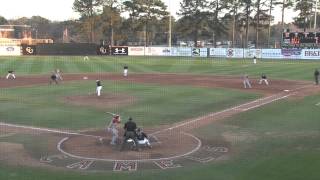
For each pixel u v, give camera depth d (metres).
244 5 118.38
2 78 49.19
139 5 117.56
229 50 89.75
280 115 28.09
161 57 89.25
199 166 17.28
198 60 80.88
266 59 83.81
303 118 27.16
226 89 40.81
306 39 83.12
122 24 122.31
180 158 18.48
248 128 24.30
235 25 129.75
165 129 23.95
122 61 76.88
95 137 22.05
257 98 35.47
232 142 21.19
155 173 16.42
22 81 46.28
